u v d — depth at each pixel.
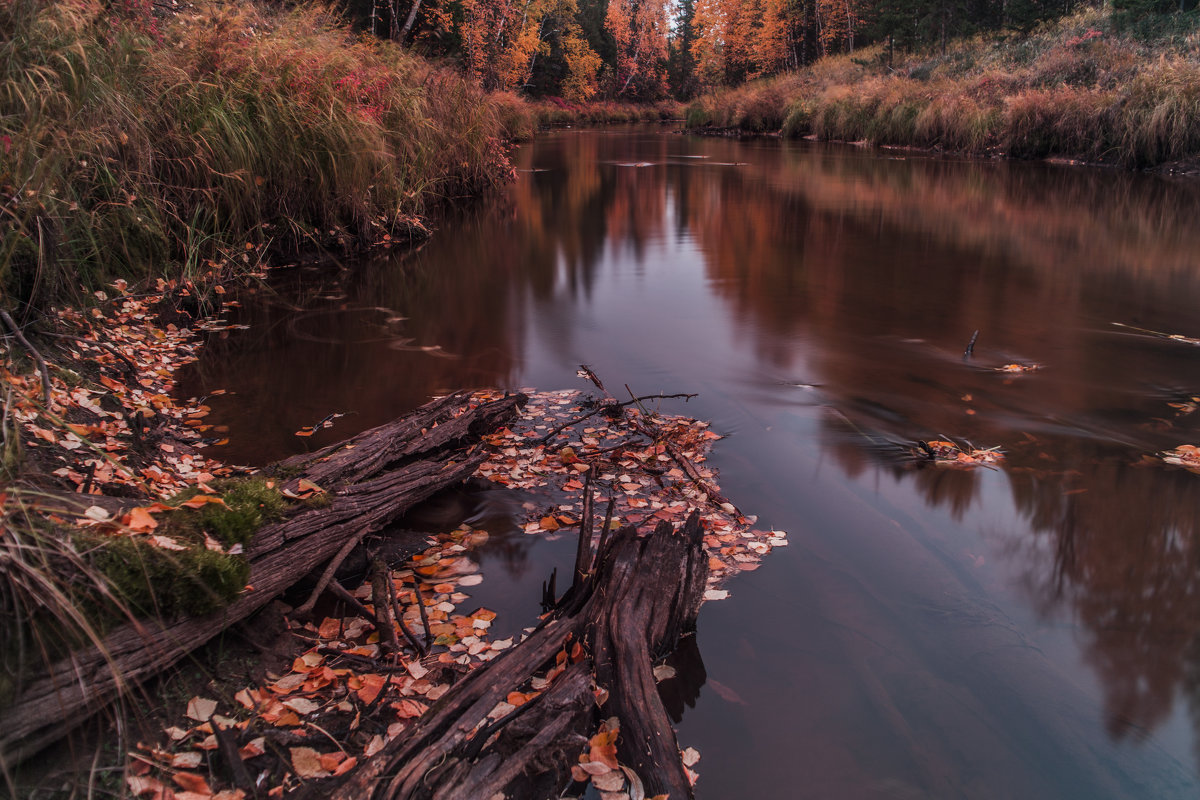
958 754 2.14
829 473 3.77
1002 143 20.92
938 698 2.34
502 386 4.88
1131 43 22.16
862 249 9.42
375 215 9.32
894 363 5.37
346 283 7.61
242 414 4.33
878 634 2.62
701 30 57.78
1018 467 3.83
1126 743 2.19
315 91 8.27
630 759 1.99
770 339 5.93
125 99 5.91
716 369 5.26
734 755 2.12
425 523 3.24
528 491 3.53
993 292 7.36
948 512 3.40
